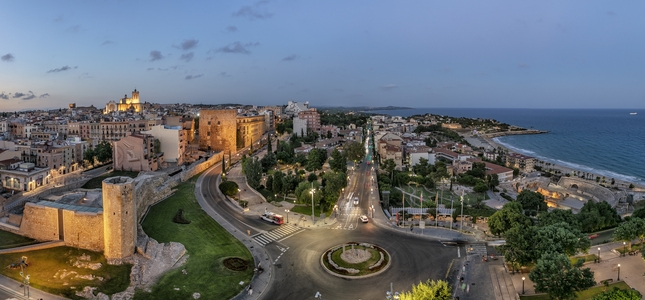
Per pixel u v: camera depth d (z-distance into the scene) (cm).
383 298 7719
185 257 9300
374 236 11006
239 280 8394
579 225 10875
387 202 14538
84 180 15400
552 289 7225
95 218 8912
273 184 14712
